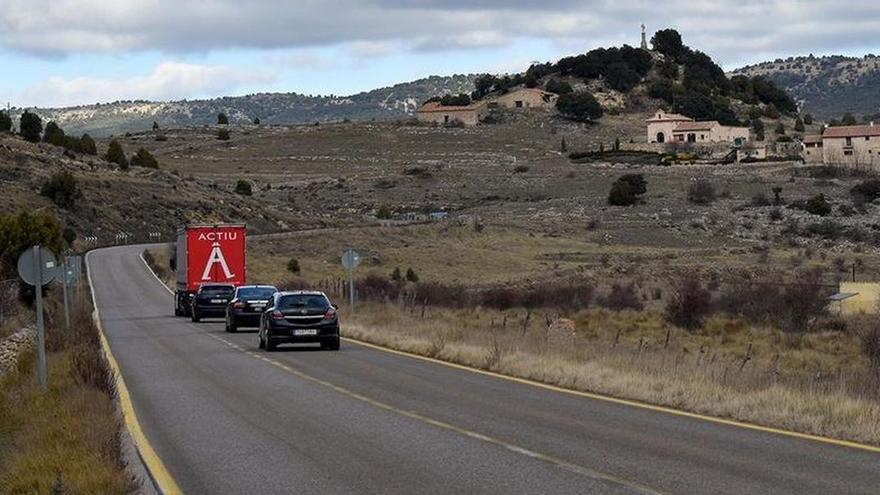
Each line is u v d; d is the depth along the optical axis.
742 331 71.50
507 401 32.66
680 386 32.47
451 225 194.62
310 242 171.62
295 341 52.62
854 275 123.31
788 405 28.23
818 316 77.88
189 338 63.31
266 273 140.50
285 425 28.36
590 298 100.69
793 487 19.12
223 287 80.06
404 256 164.62
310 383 38.38
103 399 30.38
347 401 33.19
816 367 47.84
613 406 31.19
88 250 162.62
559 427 27.19
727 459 22.14
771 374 34.41
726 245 180.62
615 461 22.17
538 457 22.86
